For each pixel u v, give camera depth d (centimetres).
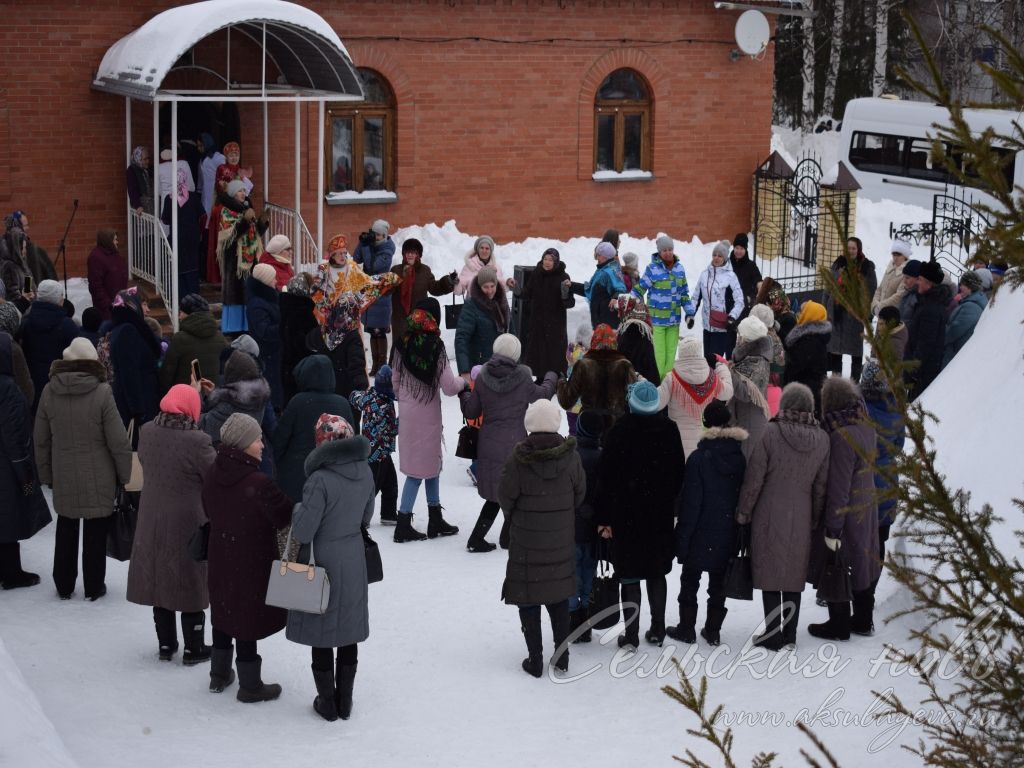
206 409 816
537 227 1939
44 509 838
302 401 815
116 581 858
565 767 591
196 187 1639
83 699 657
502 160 1892
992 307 1027
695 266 1984
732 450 715
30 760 520
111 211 1655
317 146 1775
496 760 599
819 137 3281
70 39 1595
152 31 1494
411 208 1848
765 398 931
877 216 2228
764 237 2069
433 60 1817
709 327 1425
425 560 901
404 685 694
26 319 983
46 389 790
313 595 618
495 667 719
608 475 717
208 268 1580
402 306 1351
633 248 1978
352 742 618
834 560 707
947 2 3130
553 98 1908
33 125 1591
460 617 796
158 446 691
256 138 1734
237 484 646
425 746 614
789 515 705
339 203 1794
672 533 726
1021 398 817
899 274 1355
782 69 3834
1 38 1556
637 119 2003
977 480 779
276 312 1052
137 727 628
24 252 1326
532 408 692
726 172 2067
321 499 618
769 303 1281
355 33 1759
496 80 1864
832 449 701
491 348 1120
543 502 685
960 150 347
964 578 366
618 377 878
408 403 930
